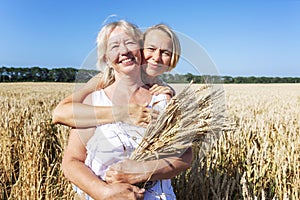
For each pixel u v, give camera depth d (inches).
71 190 147.9
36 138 199.0
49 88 1363.2
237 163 174.1
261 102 611.8
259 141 224.1
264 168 163.8
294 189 149.6
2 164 186.4
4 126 234.5
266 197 152.5
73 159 79.6
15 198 158.1
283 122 307.6
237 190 141.4
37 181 151.8
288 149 192.7
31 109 402.6
